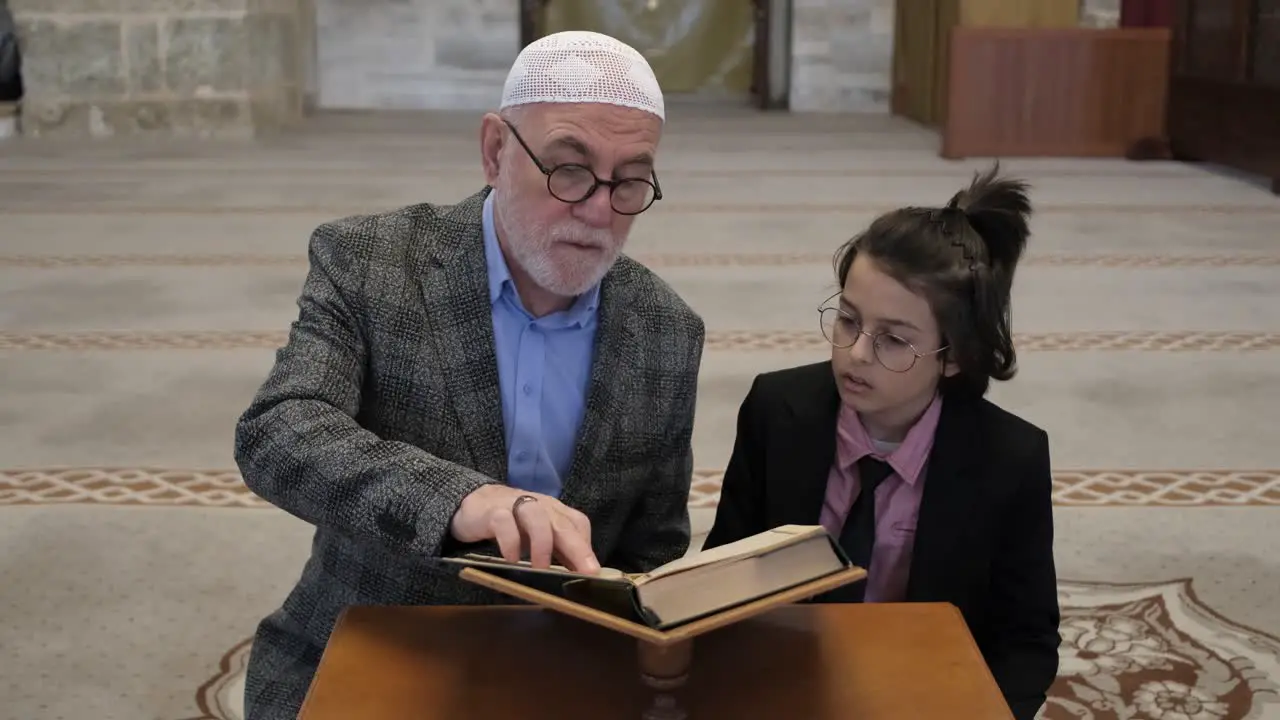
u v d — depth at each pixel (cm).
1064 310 530
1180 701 238
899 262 171
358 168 923
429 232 184
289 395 164
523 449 182
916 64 1287
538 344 181
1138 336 491
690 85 1492
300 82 1273
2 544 301
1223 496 338
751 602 121
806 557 126
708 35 1478
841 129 1213
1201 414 403
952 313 173
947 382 185
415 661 135
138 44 1093
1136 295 555
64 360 455
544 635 141
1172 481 348
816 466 192
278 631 187
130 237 675
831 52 1380
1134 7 1016
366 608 146
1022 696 183
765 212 747
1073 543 308
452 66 1364
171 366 448
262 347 473
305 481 152
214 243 660
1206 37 928
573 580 121
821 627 144
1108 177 896
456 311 178
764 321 507
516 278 179
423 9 1353
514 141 166
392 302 177
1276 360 461
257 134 1122
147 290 560
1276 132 823
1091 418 398
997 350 180
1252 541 310
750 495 204
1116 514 325
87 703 235
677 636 115
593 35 166
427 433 178
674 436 190
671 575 120
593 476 182
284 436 156
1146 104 987
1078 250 647
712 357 459
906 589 189
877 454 189
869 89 1388
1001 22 1084
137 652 254
